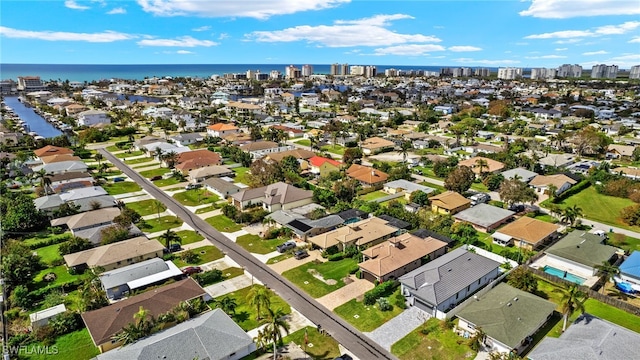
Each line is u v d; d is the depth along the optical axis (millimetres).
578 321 52531
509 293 58438
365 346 51312
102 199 97688
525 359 47969
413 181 122812
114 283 62094
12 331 53875
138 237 77000
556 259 73000
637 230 88438
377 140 168375
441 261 66562
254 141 168125
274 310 58406
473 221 88375
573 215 84438
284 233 83812
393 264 67000
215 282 66375
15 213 84125
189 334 48406
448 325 54812
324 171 127562
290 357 49219
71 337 52469
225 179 118750
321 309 59125
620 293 63719
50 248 77688
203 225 89812
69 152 143125
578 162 143625
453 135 193250
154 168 134875
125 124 199500
